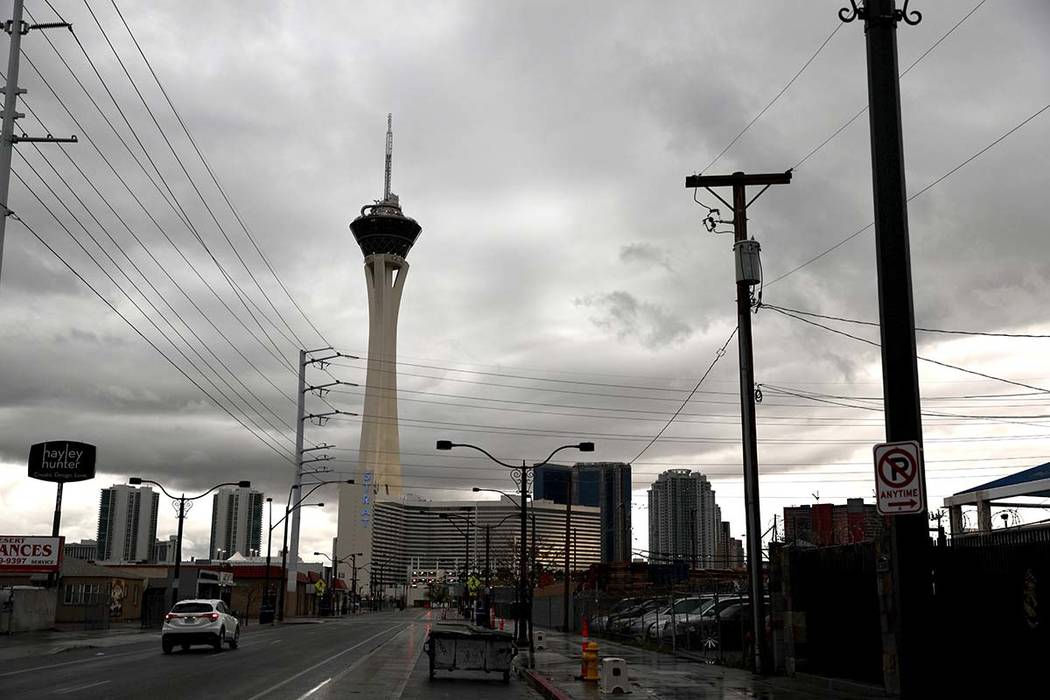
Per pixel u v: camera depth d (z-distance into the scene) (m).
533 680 24.33
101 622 57.97
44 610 52.12
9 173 31.08
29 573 55.78
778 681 20.86
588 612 56.34
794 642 21.38
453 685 23.27
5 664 27.12
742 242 23.72
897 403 9.56
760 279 23.62
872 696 17.34
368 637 49.84
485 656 24.98
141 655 31.81
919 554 9.31
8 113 31.20
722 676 22.45
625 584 70.38
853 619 18.70
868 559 18.09
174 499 59.34
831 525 31.84
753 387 23.31
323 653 34.00
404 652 36.12
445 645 24.97
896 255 9.80
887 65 10.16
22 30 31.91
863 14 10.37
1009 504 21.45
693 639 34.12
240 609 95.88
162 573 97.56
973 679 14.07
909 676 9.12
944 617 14.43
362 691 20.27
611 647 38.16
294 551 96.75
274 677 22.98
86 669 25.14
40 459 59.38
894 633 16.53
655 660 28.97
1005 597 13.69
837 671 19.47
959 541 14.65
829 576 19.86
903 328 9.68
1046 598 12.83
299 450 94.69
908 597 9.24
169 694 18.47
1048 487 18.66
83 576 64.88
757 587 22.72
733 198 24.36
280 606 83.56
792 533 31.89
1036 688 12.98
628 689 19.36
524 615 41.28
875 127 10.09
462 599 115.38
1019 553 13.41
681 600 36.12
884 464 9.53
